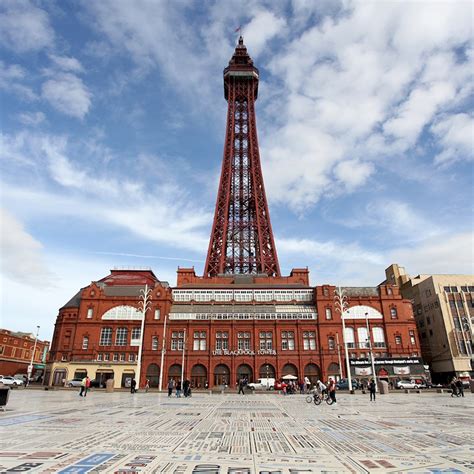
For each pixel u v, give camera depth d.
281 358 82.00
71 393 51.22
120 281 98.00
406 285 109.31
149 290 88.00
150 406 29.94
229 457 11.13
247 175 121.75
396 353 83.31
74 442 13.08
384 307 86.94
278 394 58.19
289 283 99.50
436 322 92.69
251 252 110.12
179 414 23.70
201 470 9.63
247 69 133.38
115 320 85.88
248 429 17.08
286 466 10.11
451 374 86.50
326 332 84.62
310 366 82.12
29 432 15.25
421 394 53.28
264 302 90.44
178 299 92.75
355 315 86.56
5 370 110.38
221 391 61.81
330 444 13.34
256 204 112.31
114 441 13.43
